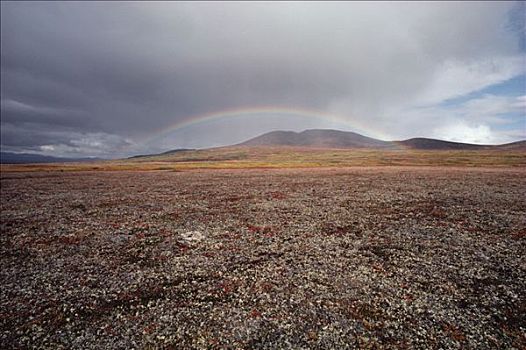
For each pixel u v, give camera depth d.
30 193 62.53
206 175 100.25
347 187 63.53
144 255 26.95
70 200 53.88
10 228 35.88
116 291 20.58
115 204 49.78
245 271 23.19
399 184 65.44
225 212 42.88
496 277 21.12
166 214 42.16
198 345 14.90
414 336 15.07
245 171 116.12
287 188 64.56
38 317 17.70
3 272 23.92
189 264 24.78
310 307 17.95
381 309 17.53
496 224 33.12
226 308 18.12
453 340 14.71
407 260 24.36
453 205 42.53
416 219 36.22
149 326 16.55
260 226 35.12
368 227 33.62
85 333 16.11
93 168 145.75
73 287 21.25
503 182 63.81
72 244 30.06
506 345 14.33
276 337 15.30
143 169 137.75
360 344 14.59
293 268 23.45
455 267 22.84
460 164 128.50
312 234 31.70
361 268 23.09
